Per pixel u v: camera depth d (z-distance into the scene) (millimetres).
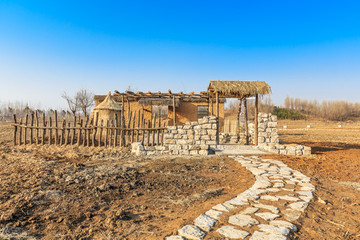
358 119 72938
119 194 5109
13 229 3320
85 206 4340
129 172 6914
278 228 3346
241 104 15578
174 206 4461
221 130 19422
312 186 5699
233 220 3650
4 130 17078
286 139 19516
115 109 15070
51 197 4680
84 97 28984
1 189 5008
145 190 5445
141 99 19016
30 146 11125
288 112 72250
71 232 3322
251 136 14320
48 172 6523
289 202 4570
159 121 10828
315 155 10789
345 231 3443
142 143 10727
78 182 5793
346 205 4590
